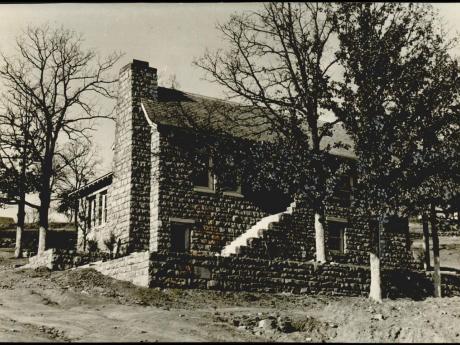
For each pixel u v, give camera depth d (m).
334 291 25.20
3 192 34.47
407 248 33.25
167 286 21.70
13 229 50.34
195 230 27.69
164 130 27.94
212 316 17.23
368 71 22.27
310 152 24.62
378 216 22.42
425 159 22.30
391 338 14.62
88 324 15.45
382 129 22.16
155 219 27.11
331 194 24.59
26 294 20.20
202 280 22.38
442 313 16.19
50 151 35.25
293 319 16.72
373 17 22.44
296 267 24.58
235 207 29.11
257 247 27.58
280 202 30.59
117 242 27.00
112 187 29.56
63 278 22.69
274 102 26.09
